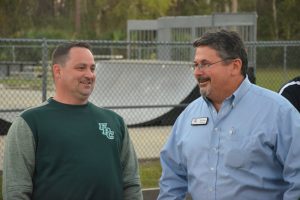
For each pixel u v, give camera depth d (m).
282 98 4.21
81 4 47.28
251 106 4.18
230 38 4.19
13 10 41.91
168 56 21.33
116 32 44.59
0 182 8.94
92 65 4.39
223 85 4.19
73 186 4.19
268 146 4.10
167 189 4.59
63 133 4.23
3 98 16.83
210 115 4.30
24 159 4.17
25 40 9.65
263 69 20.25
